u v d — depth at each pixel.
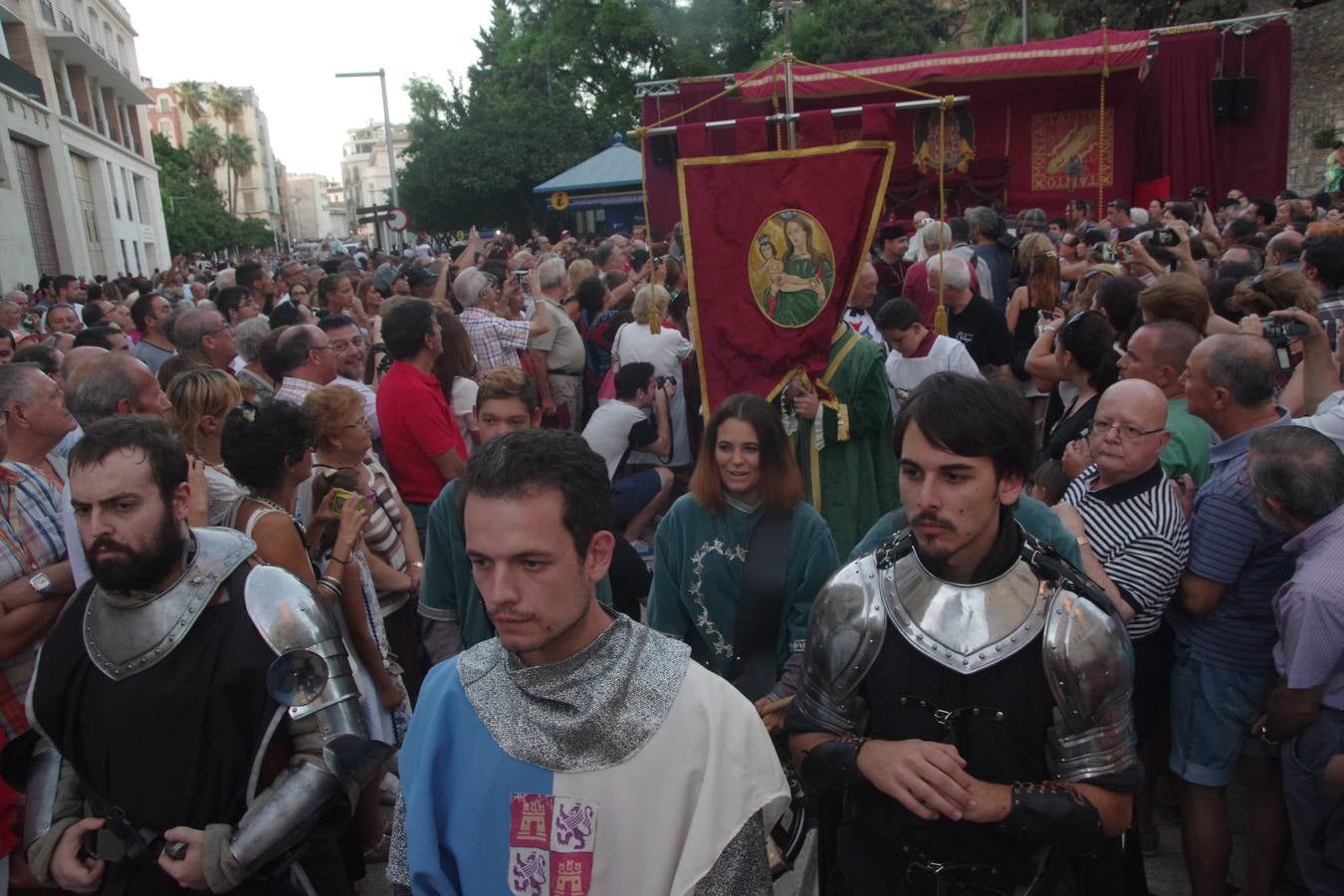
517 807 1.47
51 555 3.01
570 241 14.29
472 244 9.97
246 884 2.14
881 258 8.71
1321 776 2.60
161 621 2.07
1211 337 3.06
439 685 1.59
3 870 2.48
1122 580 2.77
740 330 4.29
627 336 6.94
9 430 3.18
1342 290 4.81
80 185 33.59
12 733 2.76
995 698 1.75
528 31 42.44
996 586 1.78
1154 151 15.83
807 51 30.34
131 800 2.09
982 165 16.06
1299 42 21.84
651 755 1.47
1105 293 4.75
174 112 101.44
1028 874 1.83
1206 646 2.87
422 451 4.55
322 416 3.64
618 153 21.39
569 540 1.45
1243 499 2.77
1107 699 1.71
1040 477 3.51
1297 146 21.91
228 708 2.08
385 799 3.74
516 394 3.65
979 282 7.85
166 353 6.98
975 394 1.70
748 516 2.93
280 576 2.20
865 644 1.84
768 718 2.64
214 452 3.43
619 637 1.54
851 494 4.41
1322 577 2.51
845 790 1.89
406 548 4.14
